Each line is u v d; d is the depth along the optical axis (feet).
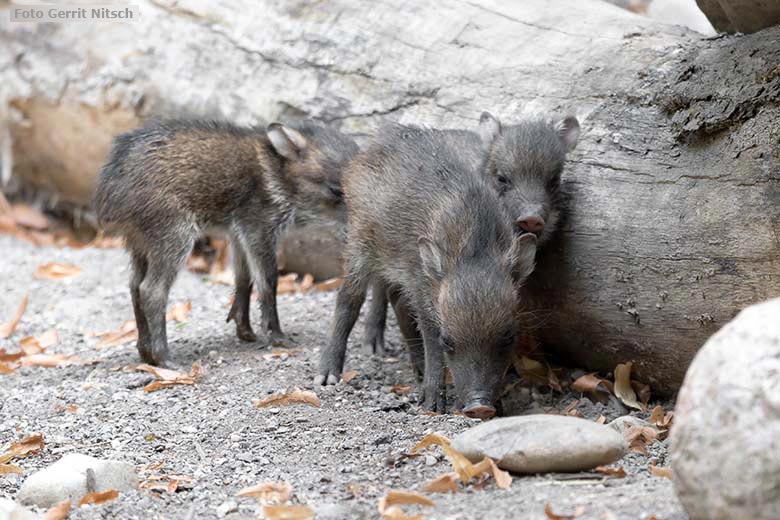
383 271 36.52
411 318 36.94
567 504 23.44
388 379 37.65
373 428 31.94
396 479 27.48
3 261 55.57
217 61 50.96
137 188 40.40
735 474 18.76
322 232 45.98
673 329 32.19
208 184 41.19
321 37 47.26
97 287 51.44
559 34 40.37
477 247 32.78
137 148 41.06
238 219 42.24
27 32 58.49
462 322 31.65
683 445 19.72
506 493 25.09
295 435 31.60
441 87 42.52
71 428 33.12
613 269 33.47
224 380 37.50
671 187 31.99
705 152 31.37
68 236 62.13
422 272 34.37
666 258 31.76
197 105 51.11
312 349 40.88
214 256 55.42
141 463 29.78
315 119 46.34
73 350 43.91
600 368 36.24
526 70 39.96
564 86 37.99
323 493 26.73
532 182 35.04
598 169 34.40
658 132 33.17
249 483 27.94
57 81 56.85
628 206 33.12
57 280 52.54
